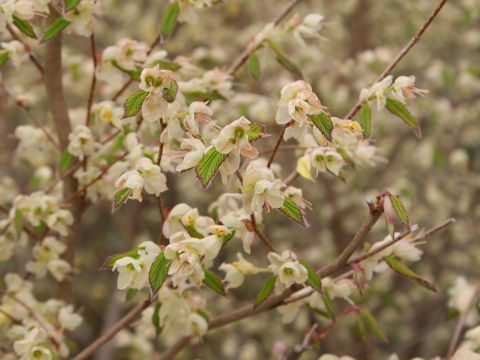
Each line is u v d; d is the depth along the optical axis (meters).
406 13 1.67
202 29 1.82
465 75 1.59
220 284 0.70
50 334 0.79
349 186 1.72
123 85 0.84
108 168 0.79
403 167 1.79
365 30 1.74
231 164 0.63
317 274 0.70
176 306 0.75
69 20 0.75
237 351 1.66
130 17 1.70
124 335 1.20
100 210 1.96
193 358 1.79
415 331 1.83
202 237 0.69
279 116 0.63
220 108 1.11
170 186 1.82
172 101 0.65
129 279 0.66
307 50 1.44
